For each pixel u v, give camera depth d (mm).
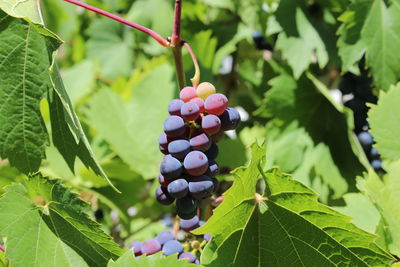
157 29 1254
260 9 1087
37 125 865
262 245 781
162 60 1182
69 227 789
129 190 1086
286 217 771
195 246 813
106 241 782
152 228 1122
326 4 1008
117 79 1300
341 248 761
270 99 1018
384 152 892
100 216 1100
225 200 735
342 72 952
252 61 1150
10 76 852
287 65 1032
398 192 846
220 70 1218
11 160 867
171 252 784
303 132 1005
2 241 831
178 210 771
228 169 1018
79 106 1217
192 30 1145
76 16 1443
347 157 969
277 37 1024
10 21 843
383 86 945
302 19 1010
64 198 783
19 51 847
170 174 756
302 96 1016
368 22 947
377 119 899
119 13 1365
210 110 765
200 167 750
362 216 877
